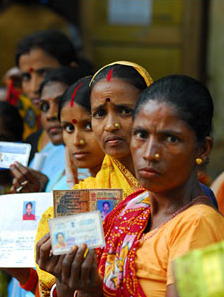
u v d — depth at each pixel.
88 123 3.27
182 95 2.22
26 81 5.04
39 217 3.24
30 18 7.87
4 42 7.83
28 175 3.88
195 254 1.68
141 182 2.26
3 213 3.25
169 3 9.02
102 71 2.94
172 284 2.13
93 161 3.29
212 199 2.84
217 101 8.65
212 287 1.64
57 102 4.11
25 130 5.41
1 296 4.26
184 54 9.02
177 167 2.22
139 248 2.32
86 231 2.21
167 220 2.30
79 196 2.58
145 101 2.26
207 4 8.90
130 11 9.05
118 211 2.55
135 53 9.07
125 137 2.86
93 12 8.98
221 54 8.76
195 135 2.23
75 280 2.24
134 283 2.28
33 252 3.17
